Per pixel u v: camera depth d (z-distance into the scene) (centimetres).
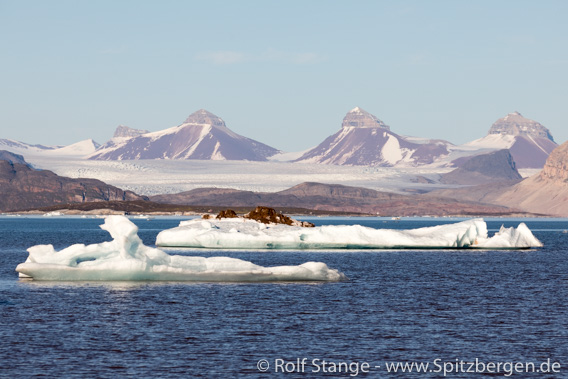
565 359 6494
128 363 6209
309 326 7800
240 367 6141
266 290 10412
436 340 7181
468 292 10806
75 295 9781
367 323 8006
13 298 9506
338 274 11894
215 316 8319
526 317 8481
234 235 18888
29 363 6175
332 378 5884
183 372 5972
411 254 19100
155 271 11031
